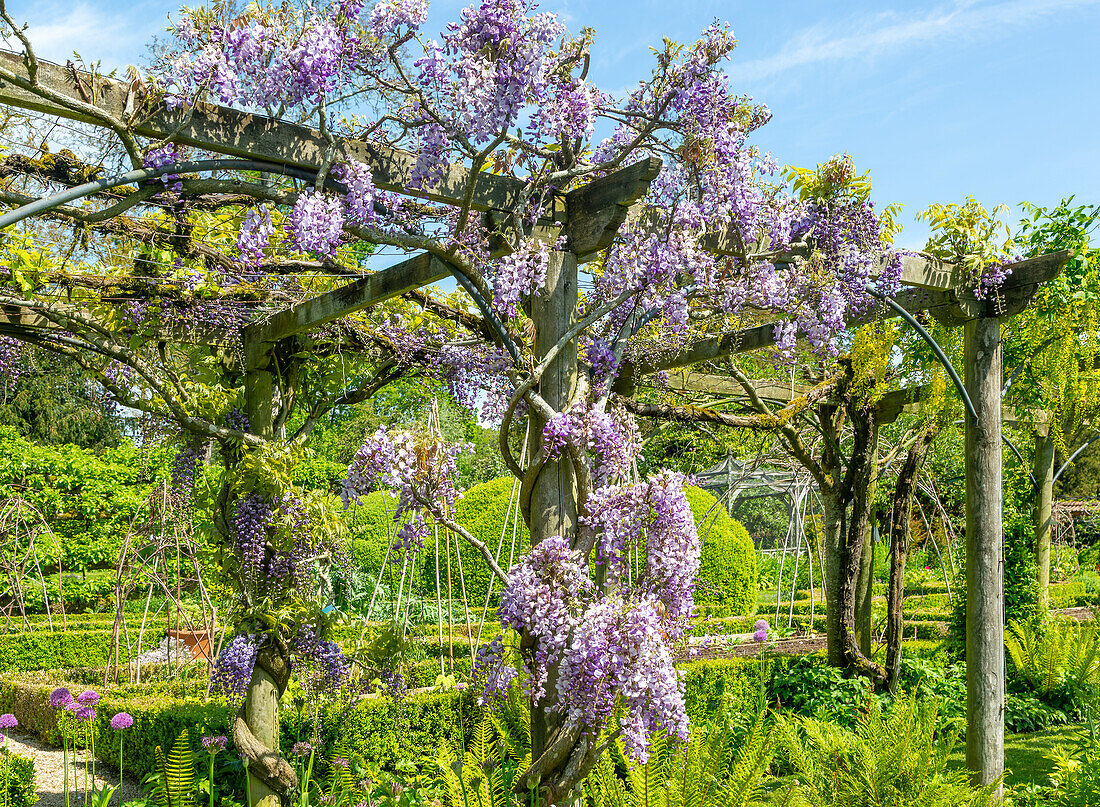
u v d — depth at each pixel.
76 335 4.39
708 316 4.54
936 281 4.58
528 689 2.76
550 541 2.73
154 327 4.49
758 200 3.34
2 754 4.43
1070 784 3.97
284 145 2.77
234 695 4.39
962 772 3.91
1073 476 20.81
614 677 2.52
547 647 2.66
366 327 4.92
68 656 9.21
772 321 4.97
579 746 2.73
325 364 5.13
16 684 7.41
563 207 3.16
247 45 2.59
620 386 4.99
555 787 2.70
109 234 3.90
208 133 2.62
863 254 4.03
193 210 3.72
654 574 2.77
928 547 14.07
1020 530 8.23
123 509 12.20
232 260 4.01
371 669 4.76
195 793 4.73
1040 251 7.95
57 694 4.28
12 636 8.90
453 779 3.32
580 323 3.04
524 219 3.10
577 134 3.04
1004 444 9.48
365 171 2.75
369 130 2.85
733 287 3.66
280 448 4.64
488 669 2.85
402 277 3.55
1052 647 7.07
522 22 2.64
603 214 3.01
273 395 5.08
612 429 3.00
